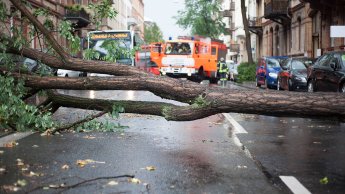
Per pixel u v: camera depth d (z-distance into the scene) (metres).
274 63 29.08
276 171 6.70
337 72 15.45
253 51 58.94
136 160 7.26
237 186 5.85
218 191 5.61
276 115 7.35
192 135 10.04
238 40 77.50
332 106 6.88
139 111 8.96
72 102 9.84
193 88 8.06
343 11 28.39
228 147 8.59
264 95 7.29
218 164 7.09
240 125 11.95
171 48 33.06
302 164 7.18
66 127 9.63
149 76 8.62
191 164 7.06
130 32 33.41
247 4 63.50
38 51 9.77
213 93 7.72
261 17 50.78
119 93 24.83
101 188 5.61
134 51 10.59
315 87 17.28
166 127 11.24
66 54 9.50
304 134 10.37
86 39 32.75
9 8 10.10
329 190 5.74
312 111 7.00
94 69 9.26
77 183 5.81
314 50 35.00
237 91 7.56
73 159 7.22
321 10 31.81
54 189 5.55
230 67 46.50
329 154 8.01
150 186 5.76
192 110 7.95
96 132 10.09
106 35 33.16
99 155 7.58
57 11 42.62
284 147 8.65
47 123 9.55
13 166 6.66
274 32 47.00
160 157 7.54
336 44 29.17
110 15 10.83
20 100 9.28
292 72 22.64
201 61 33.38
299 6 37.12
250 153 8.02
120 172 6.43
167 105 8.54
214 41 38.19
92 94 23.81
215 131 10.73
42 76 9.48
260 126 11.78
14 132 9.75
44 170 6.46
